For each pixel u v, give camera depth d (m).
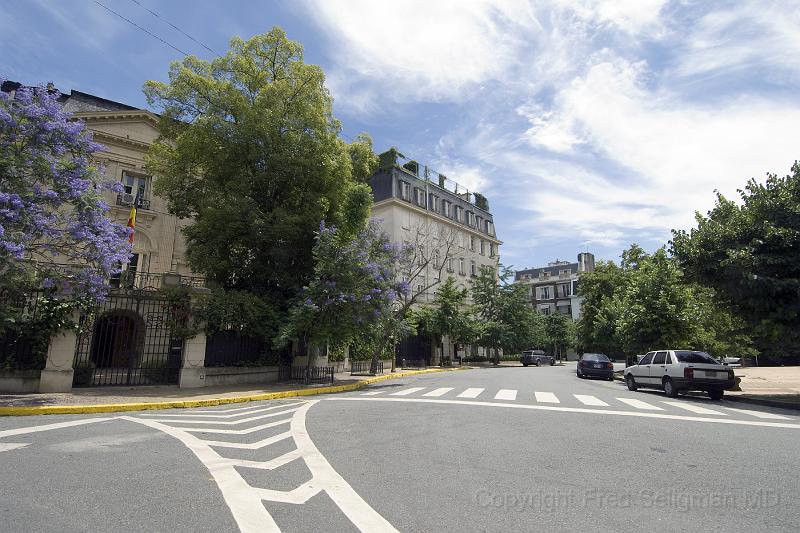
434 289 43.47
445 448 7.02
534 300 86.44
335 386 17.56
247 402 13.65
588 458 6.44
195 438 7.62
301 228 20.08
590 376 26.84
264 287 20.95
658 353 17.14
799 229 14.27
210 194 19.88
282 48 21.39
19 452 6.47
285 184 20.75
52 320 13.10
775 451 6.93
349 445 7.21
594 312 37.72
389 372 28.30
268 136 19.55
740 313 16.55
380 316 19.41
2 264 10.73
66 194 11.79
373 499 4.75
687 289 23.12
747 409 12.42
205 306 16.27
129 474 5.45
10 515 4.11
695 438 7.83
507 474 5.68
